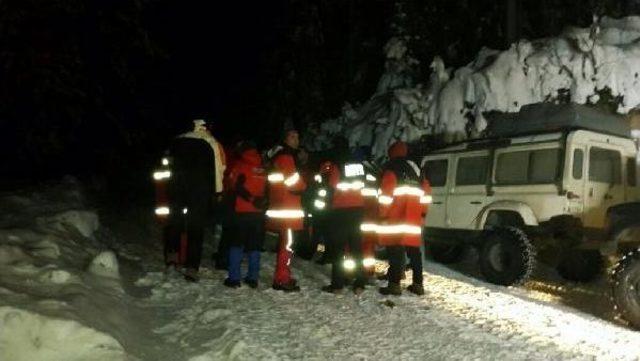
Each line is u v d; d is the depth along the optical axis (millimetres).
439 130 15406
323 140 20375
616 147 10219
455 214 11422
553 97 13883
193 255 7422
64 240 7012
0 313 4164
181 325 5754
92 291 5488
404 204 7855
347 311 6875
